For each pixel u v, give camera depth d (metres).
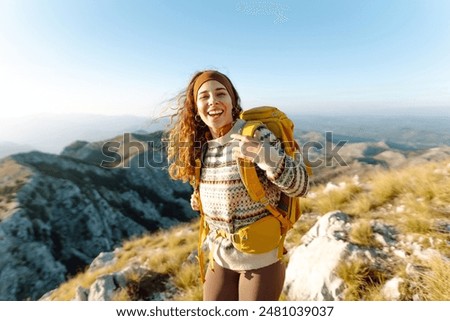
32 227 66.25
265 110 2.00
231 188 1.95
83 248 71.69
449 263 3.53
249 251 1.96
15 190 75.06
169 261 7.30
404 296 3.36
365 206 6.09
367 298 3.58
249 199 1.95
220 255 2.13
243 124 2.00
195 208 2.48
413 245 4.26
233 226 2.02
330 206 7.12
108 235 78.88
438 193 5.61
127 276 6.83
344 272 3.94
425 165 8.66
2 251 58.09
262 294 1.97
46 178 83.75
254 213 1.96
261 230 1.94
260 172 1.93
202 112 2.05
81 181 92.56
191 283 6.07
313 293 4.05
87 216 78.25
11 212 66.44
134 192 102.50
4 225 62.69
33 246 62.09
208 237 2.30
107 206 86.12
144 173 111.69
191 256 7.22
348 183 8.80
